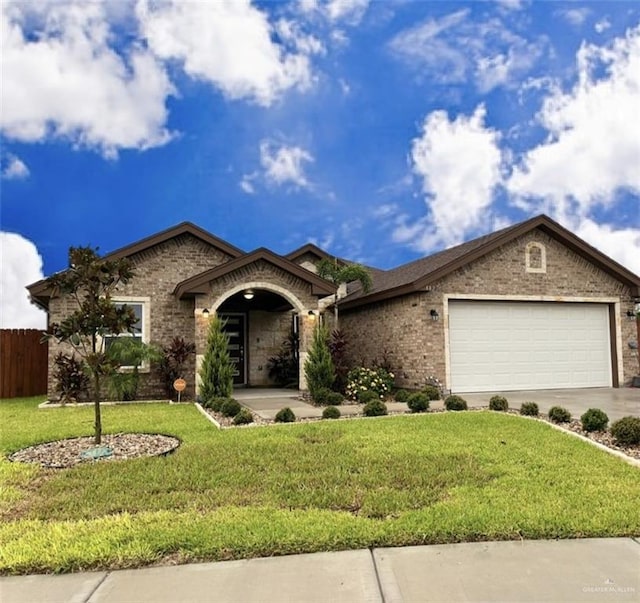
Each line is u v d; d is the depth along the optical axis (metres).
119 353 12.75
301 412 10.80
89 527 4.17
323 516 4.33
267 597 3.17
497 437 7.49
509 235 14.64
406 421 8.97
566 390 14.91
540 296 15.12
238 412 9.92
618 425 7.16
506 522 4.14
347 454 6.50
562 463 6.02
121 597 3.19
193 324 15.12
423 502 4.69
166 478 5.54
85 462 6.49
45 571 3.55
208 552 3.72
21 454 7.04
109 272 7.62
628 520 4.20
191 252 15.39
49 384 13.70
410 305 14.66
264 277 13.88
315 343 13.35
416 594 3.19
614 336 15.91
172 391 14.23
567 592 3.20
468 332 14.55
